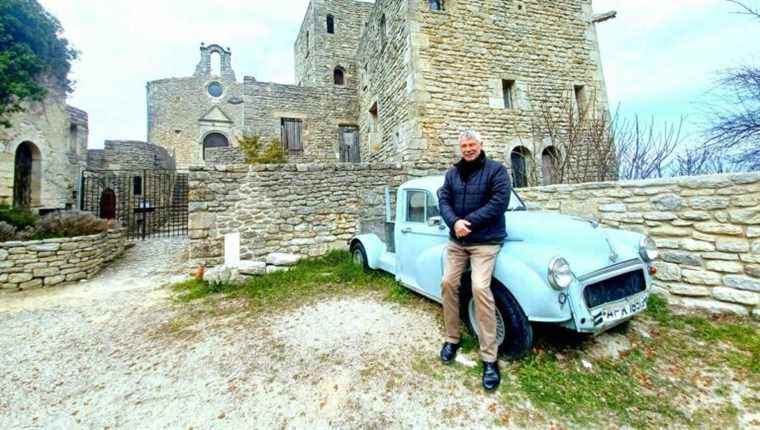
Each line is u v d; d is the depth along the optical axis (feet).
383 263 14.57
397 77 28.27
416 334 9.78
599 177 23.41
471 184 8.07
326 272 17.30
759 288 9.55
